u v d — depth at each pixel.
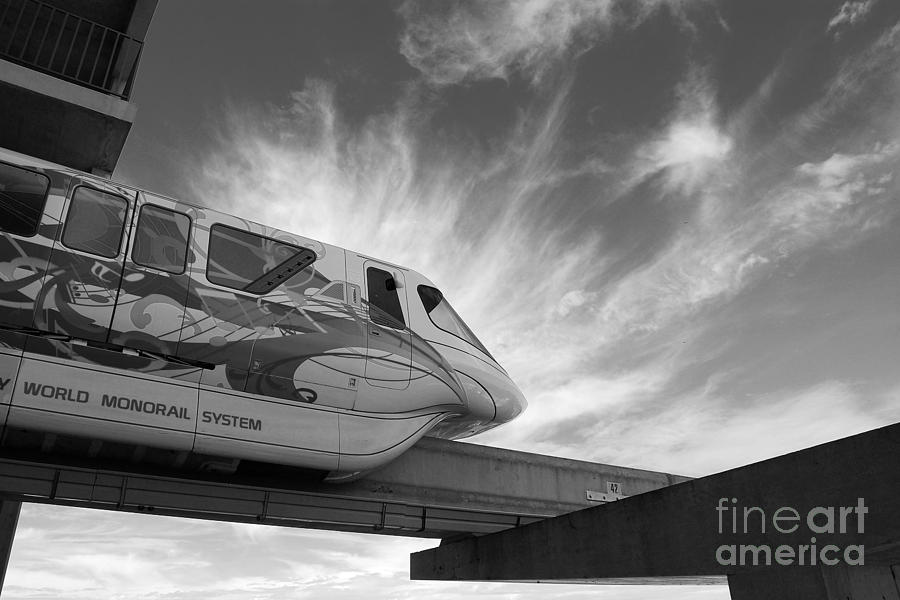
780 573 4.92
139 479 6.71
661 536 5.92
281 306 6.50
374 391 6.70
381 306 7.23
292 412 6.17
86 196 5.92
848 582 4.73
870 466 4.57
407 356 7.05
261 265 6.62
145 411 5.49
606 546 6.52
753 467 5.29
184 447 5.56
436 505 7.20
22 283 5.37
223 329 6.09
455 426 7.80
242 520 7.71
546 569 7.30
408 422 6.88
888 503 4.43
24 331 5.27
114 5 12.17
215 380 5.93
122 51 12.20
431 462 7.36
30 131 11.46
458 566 8.95
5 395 5.01
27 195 5.67
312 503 7.52
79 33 12.41
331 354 6.56
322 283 6.89
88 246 5.77
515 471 7.79
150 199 6.25
